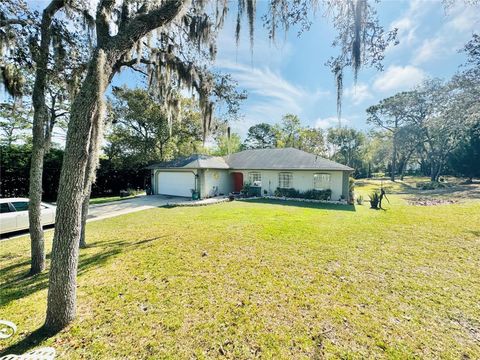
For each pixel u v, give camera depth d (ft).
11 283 14.19
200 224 28.58
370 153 140.26
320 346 8.83
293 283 13.69
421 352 8.52
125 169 69.72
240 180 64.08
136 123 69.41
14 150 49.47
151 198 56.80
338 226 27.09
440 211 36.45
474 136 92.12
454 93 64.18
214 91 24.40
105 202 50.42
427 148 116.78
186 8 12.19
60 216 9.91
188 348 8.79
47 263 17.21
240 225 27.71
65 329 9.80
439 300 11.91
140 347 8.83
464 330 9.71
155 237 23.32
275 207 42.11
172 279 14.25
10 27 14.01
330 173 50.83
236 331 9.68
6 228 24.26
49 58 15.21
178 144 77.20
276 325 10.03
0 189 48.06
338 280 14.06
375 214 34.73
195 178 56.18
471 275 14.71
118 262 16.90
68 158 9.87
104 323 10.19
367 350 8.63
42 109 15.37
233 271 15.31
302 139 122.42
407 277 14.43
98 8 10.27
